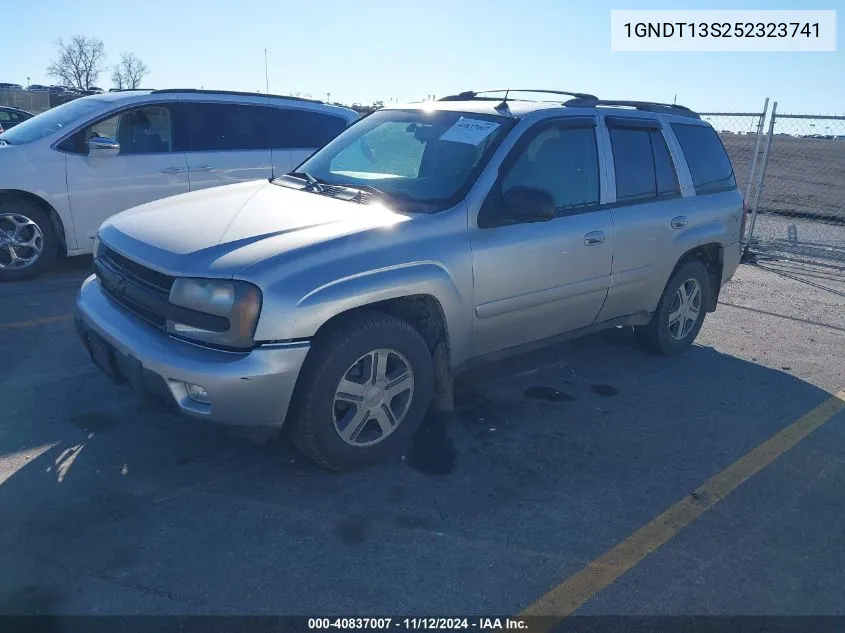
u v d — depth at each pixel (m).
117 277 3.88
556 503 3.75
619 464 4.20
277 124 8.55
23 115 21.42
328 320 3.60
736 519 3.72
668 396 5.25
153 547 3.19
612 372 5.67
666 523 3.64
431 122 4.86
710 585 3.20
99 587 2.93
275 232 3.72
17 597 2.85
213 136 8.11
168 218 4.06
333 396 3.63
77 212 7.36
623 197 5.19
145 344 3.52
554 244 4.57
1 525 3.28
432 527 3.47
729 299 8.32
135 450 3.99
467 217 4.15
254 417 3.46
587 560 3.31
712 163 6.18
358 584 3.05
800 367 6.06
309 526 3.42
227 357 3.38
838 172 24.81
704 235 5.81
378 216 3.99
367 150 4.94
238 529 3.36
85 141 7.37
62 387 4.70
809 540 3.58
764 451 4.47
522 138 4.51
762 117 10.59
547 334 4.89
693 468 4.22
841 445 4.61
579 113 4.97
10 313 6.16
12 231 7.13
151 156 7.70
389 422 3.95
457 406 4.86
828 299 8.50
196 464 3.89
